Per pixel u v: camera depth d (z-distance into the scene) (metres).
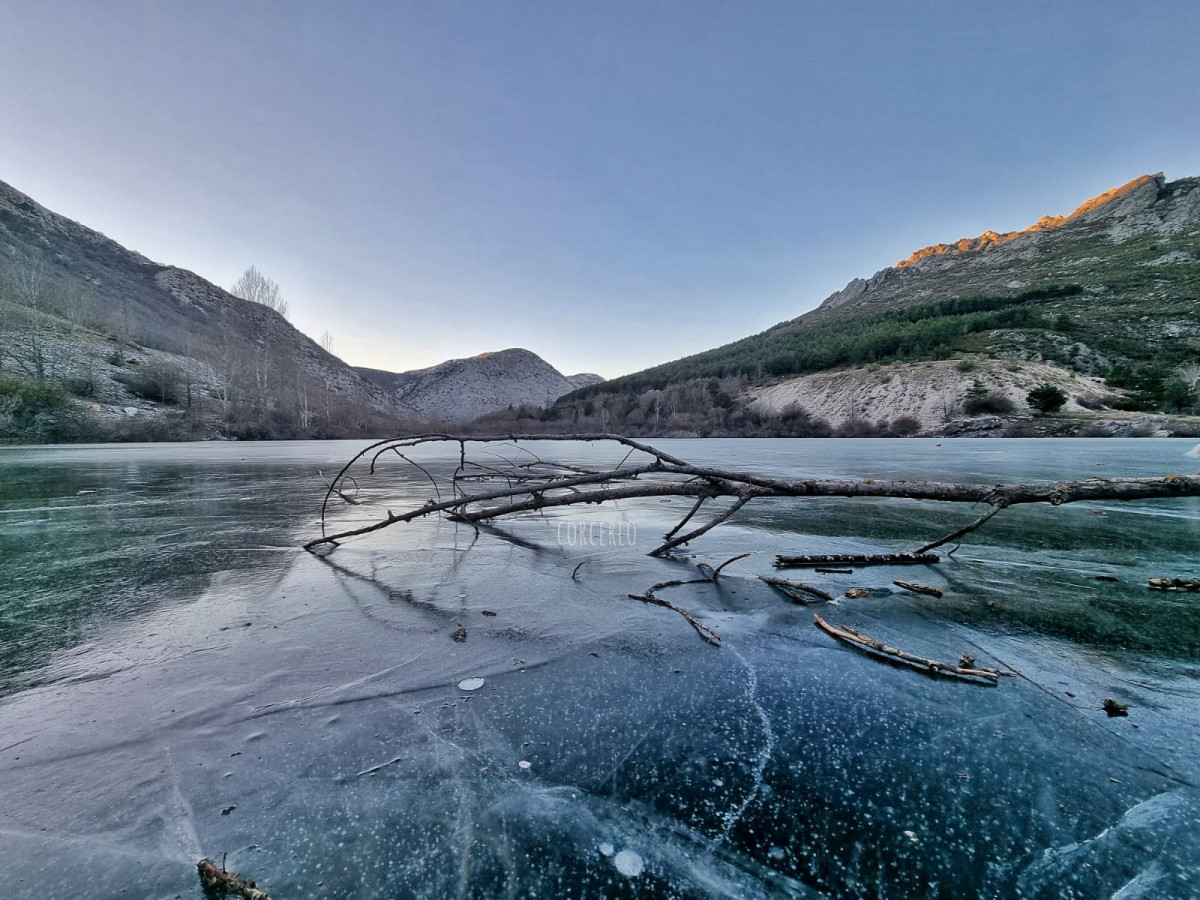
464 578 2.76
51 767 1.14
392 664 1.70
